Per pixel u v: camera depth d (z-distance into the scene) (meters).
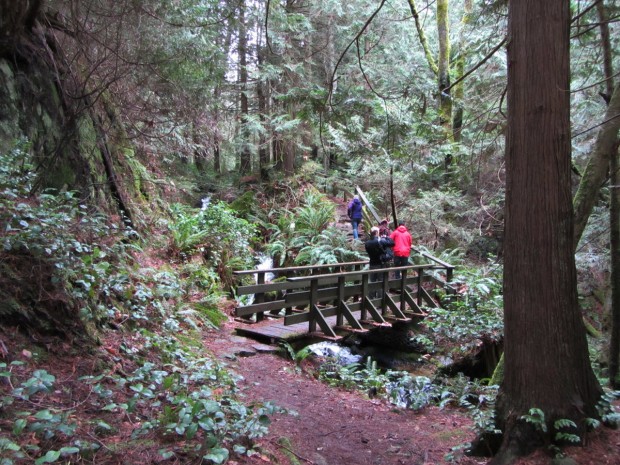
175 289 7.54
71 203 5.74
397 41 15.20
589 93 9.64
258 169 19.80
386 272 9.77
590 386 3.53
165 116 9.66
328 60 14.58
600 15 6.43
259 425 3.54
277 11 12.31
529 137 3.49
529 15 3.47
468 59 15.67
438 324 9.12
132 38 7.43
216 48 11.12
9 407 2.79
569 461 3.18
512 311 3.60
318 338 8.05
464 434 4.85
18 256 3.84
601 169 5.78
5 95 5.72
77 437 2.77
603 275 11.19
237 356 6.67
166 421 3.20
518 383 3.57
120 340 4.56
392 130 6.56
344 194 20.31
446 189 14.73
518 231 3.56
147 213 9.61
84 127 7.32
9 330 3.46
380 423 5.16
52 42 6.78
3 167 4.87
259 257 13.95
